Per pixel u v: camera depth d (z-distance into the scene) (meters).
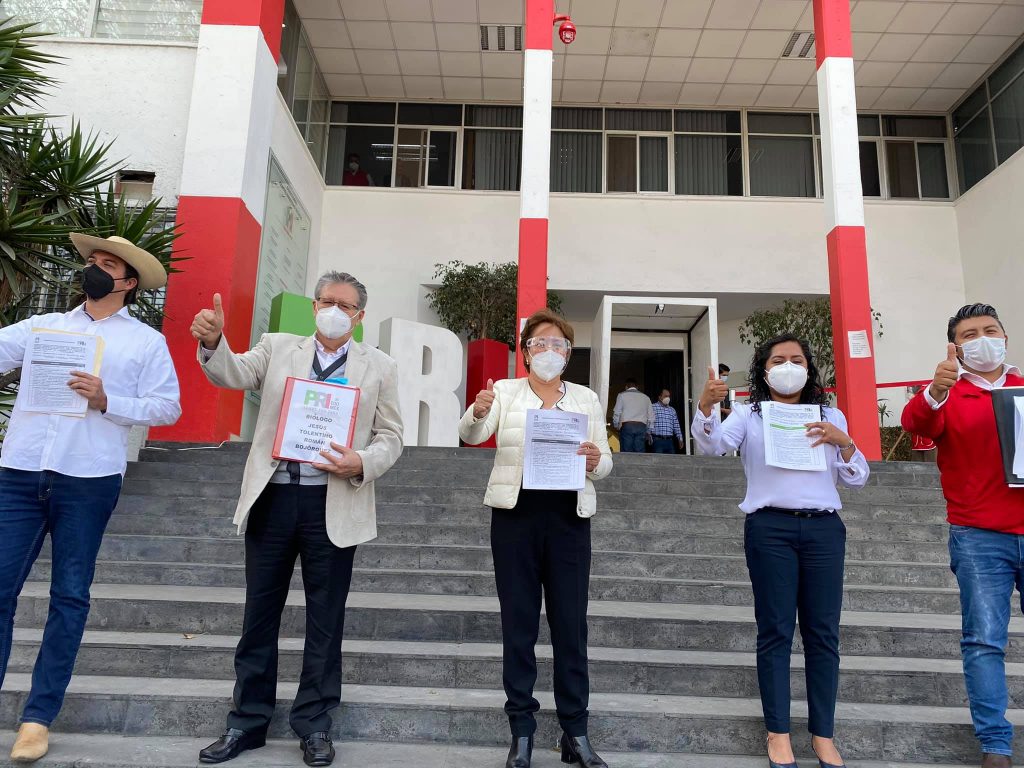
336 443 2.72
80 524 2.67
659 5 10.53
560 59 11.77
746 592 4.32
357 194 12.41
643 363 13.66
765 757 2.92
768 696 2.75
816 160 12.91
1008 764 2.70
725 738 2.97
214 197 7.79
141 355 2.88
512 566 2.72
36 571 4.24
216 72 8.09
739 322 13.33
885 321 12.05
